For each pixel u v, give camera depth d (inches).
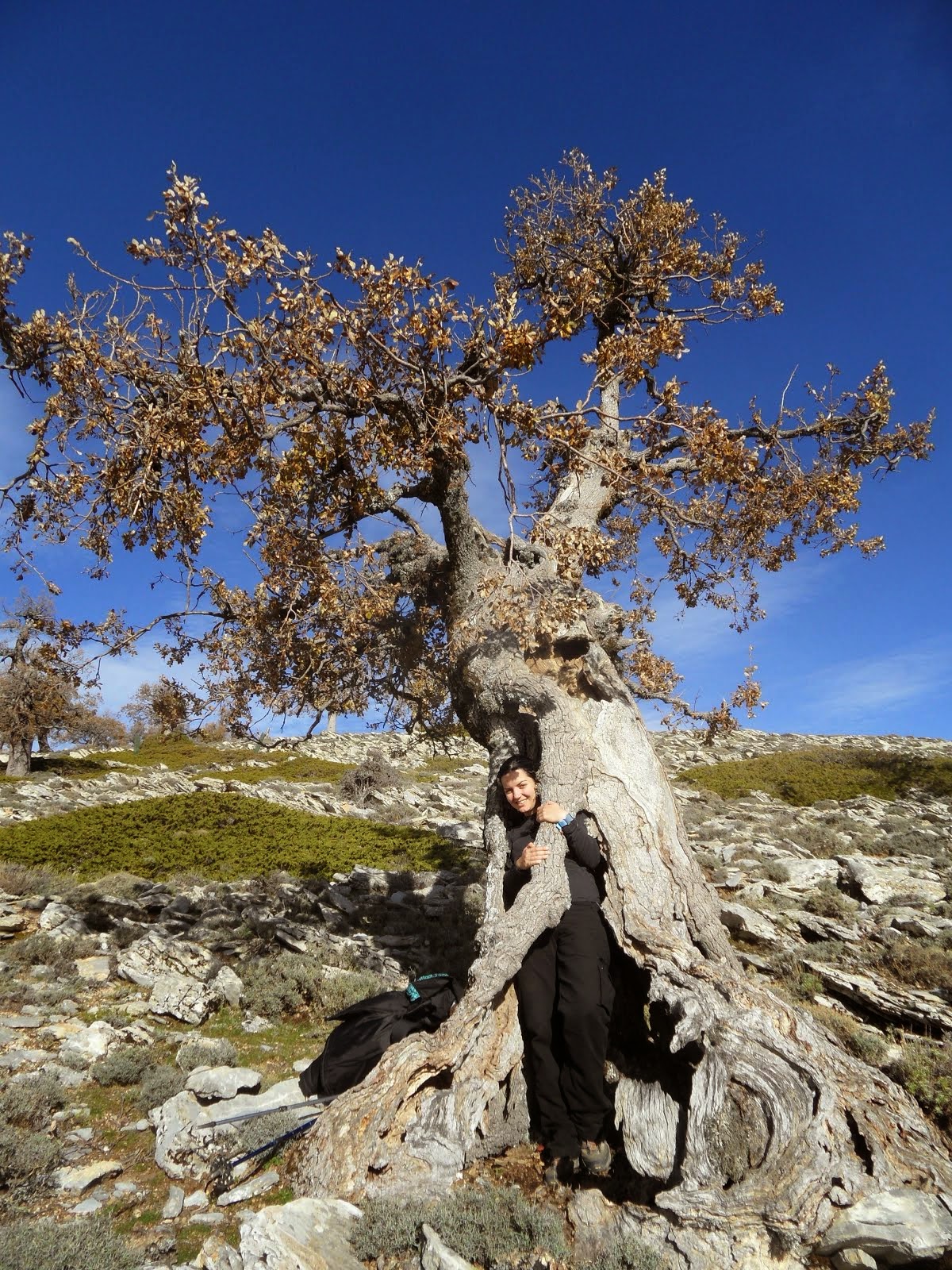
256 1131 191.6
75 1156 191.8
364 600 283.6
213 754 1797.5
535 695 259.9
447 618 314.5
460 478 280.2
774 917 444.1
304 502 270.7
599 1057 175.5
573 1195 164.6
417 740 447.2
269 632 300.2
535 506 352.8
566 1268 142.1
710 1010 184.1
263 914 471.2
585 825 202.4
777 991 341.7
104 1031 270.8
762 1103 161.6
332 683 335.6
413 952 421.7
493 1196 159.8
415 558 337.4
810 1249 141.9
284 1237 136.6
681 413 281.7
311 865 637.9
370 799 1135.6
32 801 1015.0
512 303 242.4
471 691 283.9
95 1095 230.1
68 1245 141.9
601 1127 175.2
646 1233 148.2
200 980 338.6
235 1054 261.0
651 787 252.8
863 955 378.6
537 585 268.8
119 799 1077.8
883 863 603.2
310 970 353.7
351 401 255.1
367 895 558.6
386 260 229.8
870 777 1157.7
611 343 270.7
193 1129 196.5
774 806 981.8
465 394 259.6
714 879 538.6
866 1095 170.9
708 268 402.6
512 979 194.4
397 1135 175.9
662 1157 166.1
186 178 208.7
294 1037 294.4
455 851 721.0
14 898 443.5
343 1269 137.6
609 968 210.1
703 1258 141.3
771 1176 151.1
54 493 249.4
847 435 378.6
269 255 216.1
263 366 233.3
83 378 236.8
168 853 641.6
